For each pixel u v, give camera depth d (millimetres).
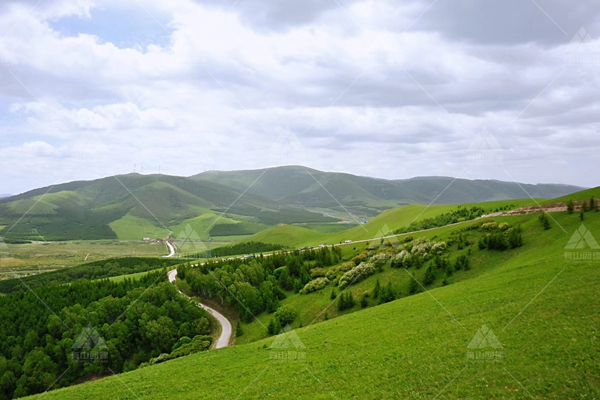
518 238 101875
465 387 39719
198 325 122438
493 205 182125
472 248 112438
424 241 132625
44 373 101750
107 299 129750
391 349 53469
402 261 119938
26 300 133125
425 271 110438
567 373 37250
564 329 44781
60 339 116125
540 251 89688
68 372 104750
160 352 111438
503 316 53094
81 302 134500
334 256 158375
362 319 74625
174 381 57594
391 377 45469
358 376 47812
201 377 57875
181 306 131375
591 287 53562
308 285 134125
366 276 123062
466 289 73438
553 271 66125
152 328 115312
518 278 68375
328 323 79625
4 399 98938
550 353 41094
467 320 55969
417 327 59375
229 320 133750
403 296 103000
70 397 55375
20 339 114750
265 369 57125
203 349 105375
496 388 38094
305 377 50969
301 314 119062
